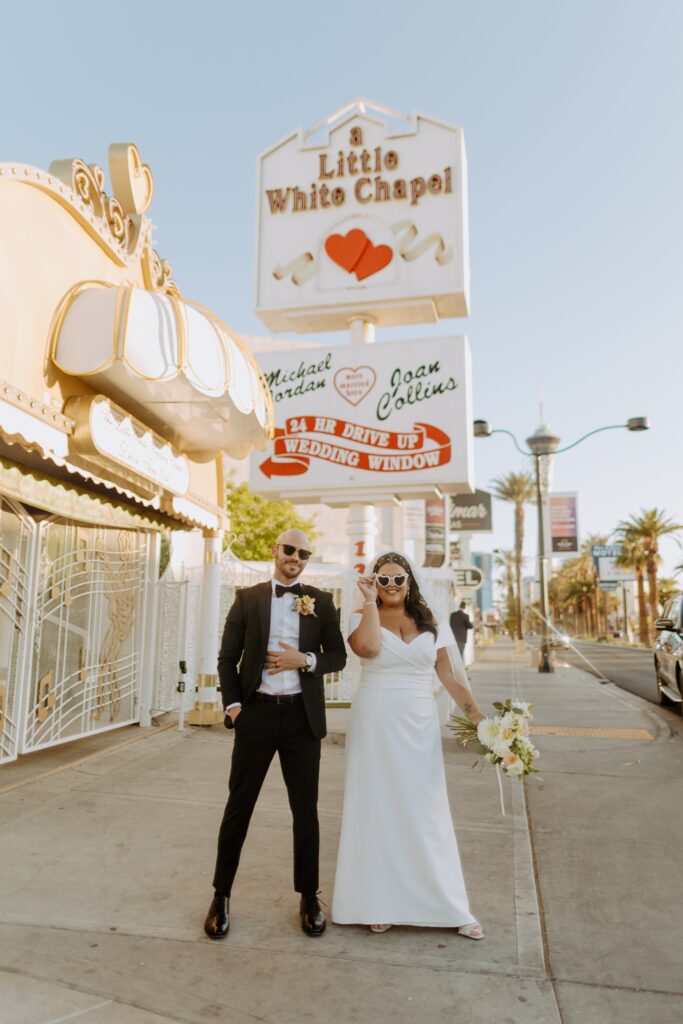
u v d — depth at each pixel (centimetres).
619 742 935
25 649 705
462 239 998
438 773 379
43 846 482
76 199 616
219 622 1166
